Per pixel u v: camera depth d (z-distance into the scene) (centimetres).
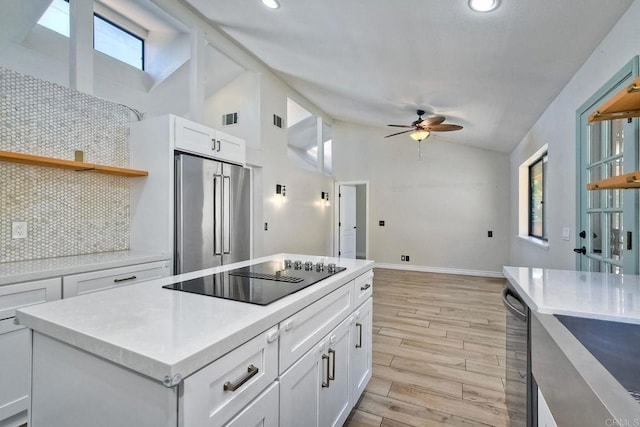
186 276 154
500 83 292
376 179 666
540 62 240
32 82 213
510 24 198
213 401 77
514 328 143
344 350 159
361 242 907
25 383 167
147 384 73
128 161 275
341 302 157
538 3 174
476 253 590
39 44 343
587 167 231
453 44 238
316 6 233
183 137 268
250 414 89
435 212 620
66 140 232
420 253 630
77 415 86
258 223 449
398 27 232
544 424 99
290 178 524
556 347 85
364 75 355
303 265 183
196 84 336
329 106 574
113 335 80
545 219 395
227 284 137
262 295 118
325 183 655
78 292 191
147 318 93
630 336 96
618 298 115
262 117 452
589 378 65
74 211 238
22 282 166
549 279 147
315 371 129
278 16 271
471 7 188
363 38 264
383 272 609
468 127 468
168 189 256
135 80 444
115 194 267
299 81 473
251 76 451
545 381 96
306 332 122
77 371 86
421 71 304
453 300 418
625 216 179
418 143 634
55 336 88
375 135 669
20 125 206
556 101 297
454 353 261
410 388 209
